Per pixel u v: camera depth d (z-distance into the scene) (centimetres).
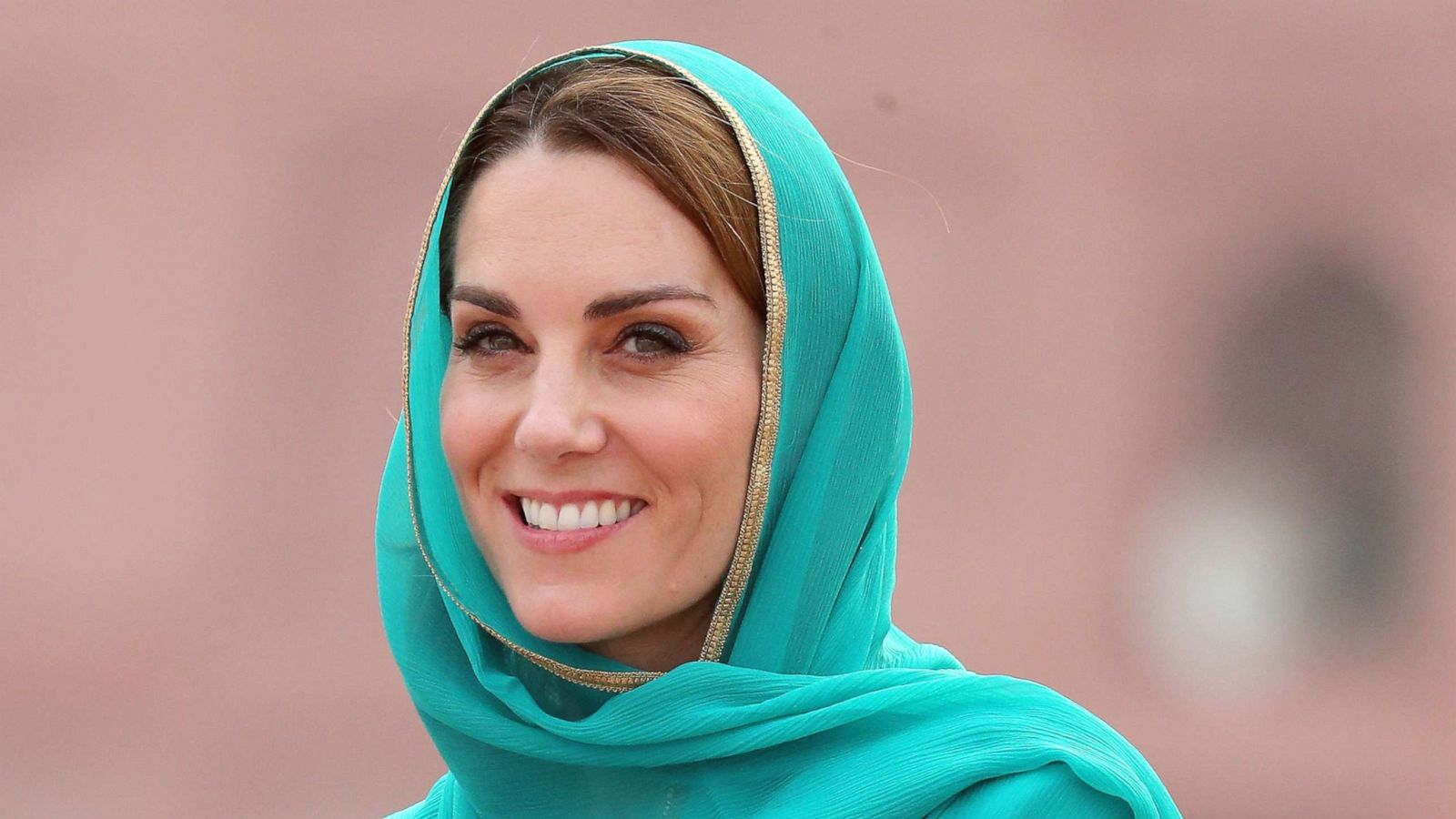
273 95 3353
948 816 666
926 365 3312
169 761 2972
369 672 3144
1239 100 3394
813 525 718
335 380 3306
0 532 3212
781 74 3359
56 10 3338
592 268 677
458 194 736
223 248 3328
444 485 748
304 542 3256
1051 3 3375
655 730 693
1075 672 3177
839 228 734
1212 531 3294
